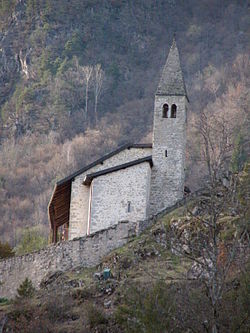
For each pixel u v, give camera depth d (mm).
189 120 103625
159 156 61250
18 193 136625
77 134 160500
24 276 52156
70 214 60219
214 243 29969
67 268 51344
